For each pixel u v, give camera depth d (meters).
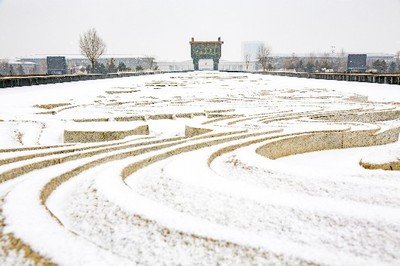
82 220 5.28
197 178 6.41
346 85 44.00
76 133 12.68
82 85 44.09
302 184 6.51
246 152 8.68
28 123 15.51
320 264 3.80
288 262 3.90
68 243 4.12
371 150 12.29
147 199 5.45
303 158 10.98
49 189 6.32
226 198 5.57
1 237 4.31
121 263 3.78
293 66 124.00
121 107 22.83
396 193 5.88
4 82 37.59
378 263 3.85
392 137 13.56
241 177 7.26
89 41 74.62
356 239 4.46
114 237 4.74
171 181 6.41
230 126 14.30
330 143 12.36
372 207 5.05
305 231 4.72
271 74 78.62
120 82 51.69
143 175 7.34
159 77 68.25
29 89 36.47
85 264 3.74
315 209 5.03
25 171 7.44
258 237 4.34
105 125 13.89
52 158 8.11
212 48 108.38
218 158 8.72
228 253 4.12
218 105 23.66
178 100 27.34
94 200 5.61
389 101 26.30
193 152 8.73
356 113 18.73
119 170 7.05
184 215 4.90
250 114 18.61
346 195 6.03
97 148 9.62
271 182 6.80
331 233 4.62
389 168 9.09
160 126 16.58
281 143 10.94
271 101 26.22
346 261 3.84
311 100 26.94
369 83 46.69
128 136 12.58
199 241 4.33
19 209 5.02
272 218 5.02
